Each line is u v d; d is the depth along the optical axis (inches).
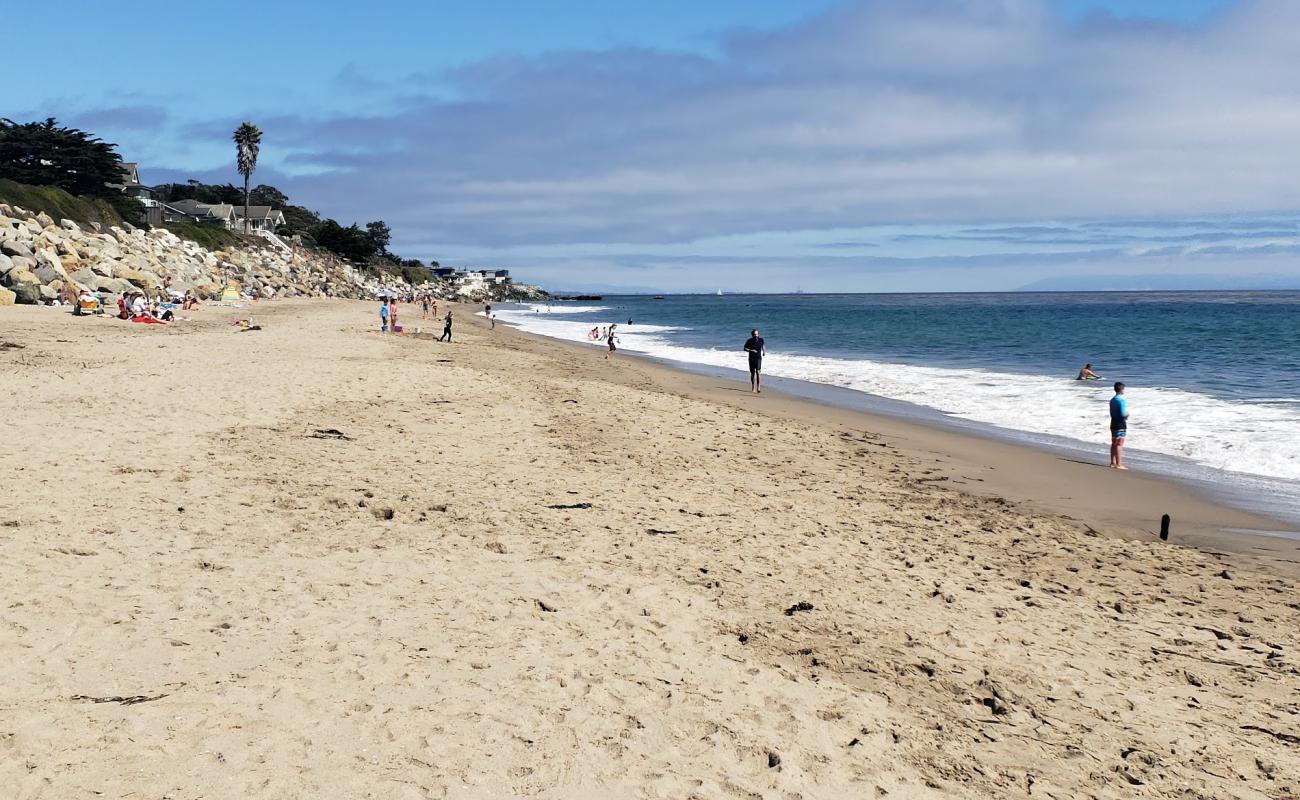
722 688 234.5
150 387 685.9
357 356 1085.1
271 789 168.9
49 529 320.5
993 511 475.5
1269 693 254.8
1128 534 440.5
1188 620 316.5
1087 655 277.3
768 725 215.5
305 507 382.3
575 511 411.5
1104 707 240.2
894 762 202.7
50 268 1635.1
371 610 269.4
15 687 201.9
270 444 506.6
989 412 878.4
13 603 250.2
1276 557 402.6
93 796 161.9
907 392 1052.5
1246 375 1246.3
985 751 211.6
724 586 319.0
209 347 1078.4
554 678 231.3
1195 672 268.5
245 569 297.0
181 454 460.4
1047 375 1268.5
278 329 1526.8
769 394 1018.1
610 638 263.0
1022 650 277.7
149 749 179.9
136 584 273.9
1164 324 3029.0
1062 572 369.1
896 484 533.0
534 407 738.8
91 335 1141.1
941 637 283.7
